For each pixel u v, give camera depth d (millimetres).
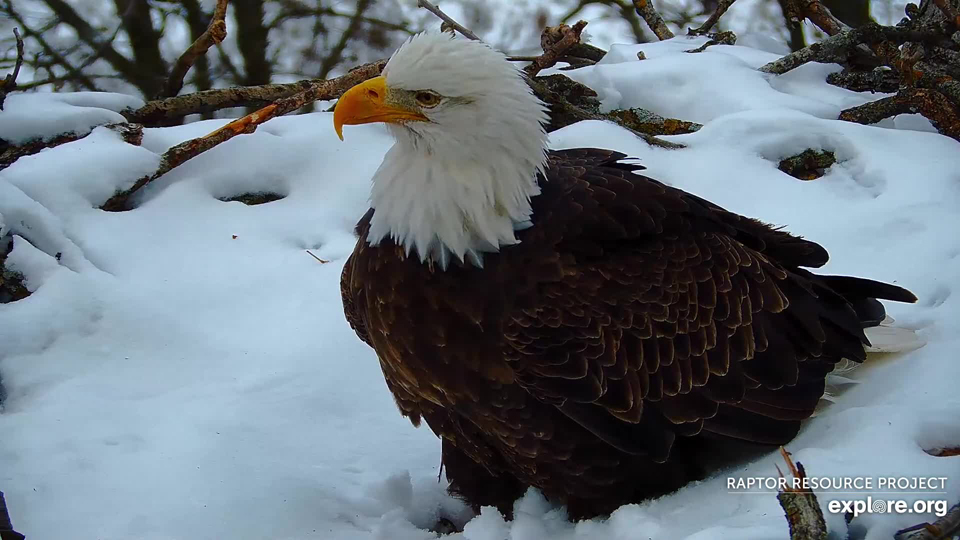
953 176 5652
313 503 4164
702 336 3902
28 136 6223
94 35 10773
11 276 5316
